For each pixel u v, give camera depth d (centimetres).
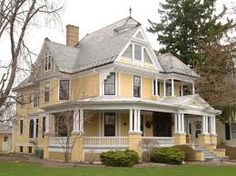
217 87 3909
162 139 2975
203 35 4409
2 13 1288
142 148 2759
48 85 3500
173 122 3375
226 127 4372
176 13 4553
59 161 2803
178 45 4459
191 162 2812
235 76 4012
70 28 3941
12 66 1275
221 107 4044
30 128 3941
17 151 4178
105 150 2764
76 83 3369
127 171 2031
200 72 4059
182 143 3088
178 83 3734
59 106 2950
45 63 3550
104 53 3266
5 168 2222
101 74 3109
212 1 4438
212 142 3416
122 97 3095
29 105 3622
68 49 3659
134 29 3281
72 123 2808
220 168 2291
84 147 2800
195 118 3778
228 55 3912
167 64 3597
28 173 1902
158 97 3419
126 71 3200
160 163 2633
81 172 1944
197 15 4462
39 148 3478
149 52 3397
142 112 3294
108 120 3142
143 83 3353
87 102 2780
